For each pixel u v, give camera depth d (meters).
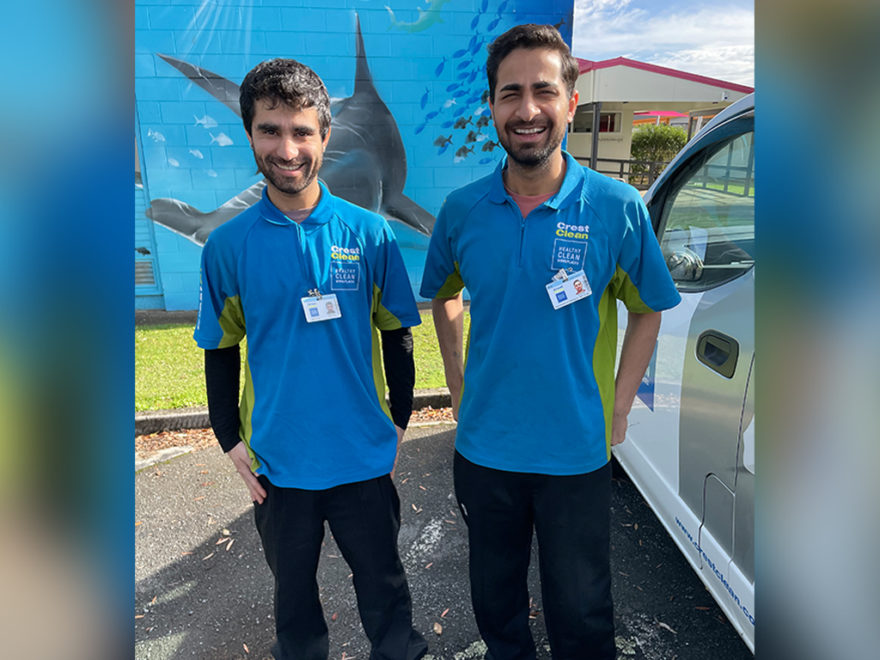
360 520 1.64
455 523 2.75
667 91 11.14
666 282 1.50
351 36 5.58
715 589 1.77
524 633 1.79
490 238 1.49
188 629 2.15
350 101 5.74
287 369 1.53
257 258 1.49
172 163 5.71
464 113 5.88
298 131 1.39
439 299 1.78
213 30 5.45
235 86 5.59
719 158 2.06
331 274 1.52
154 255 5.91
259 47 5.53
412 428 3.71
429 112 5.84
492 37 5.71
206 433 3.63
